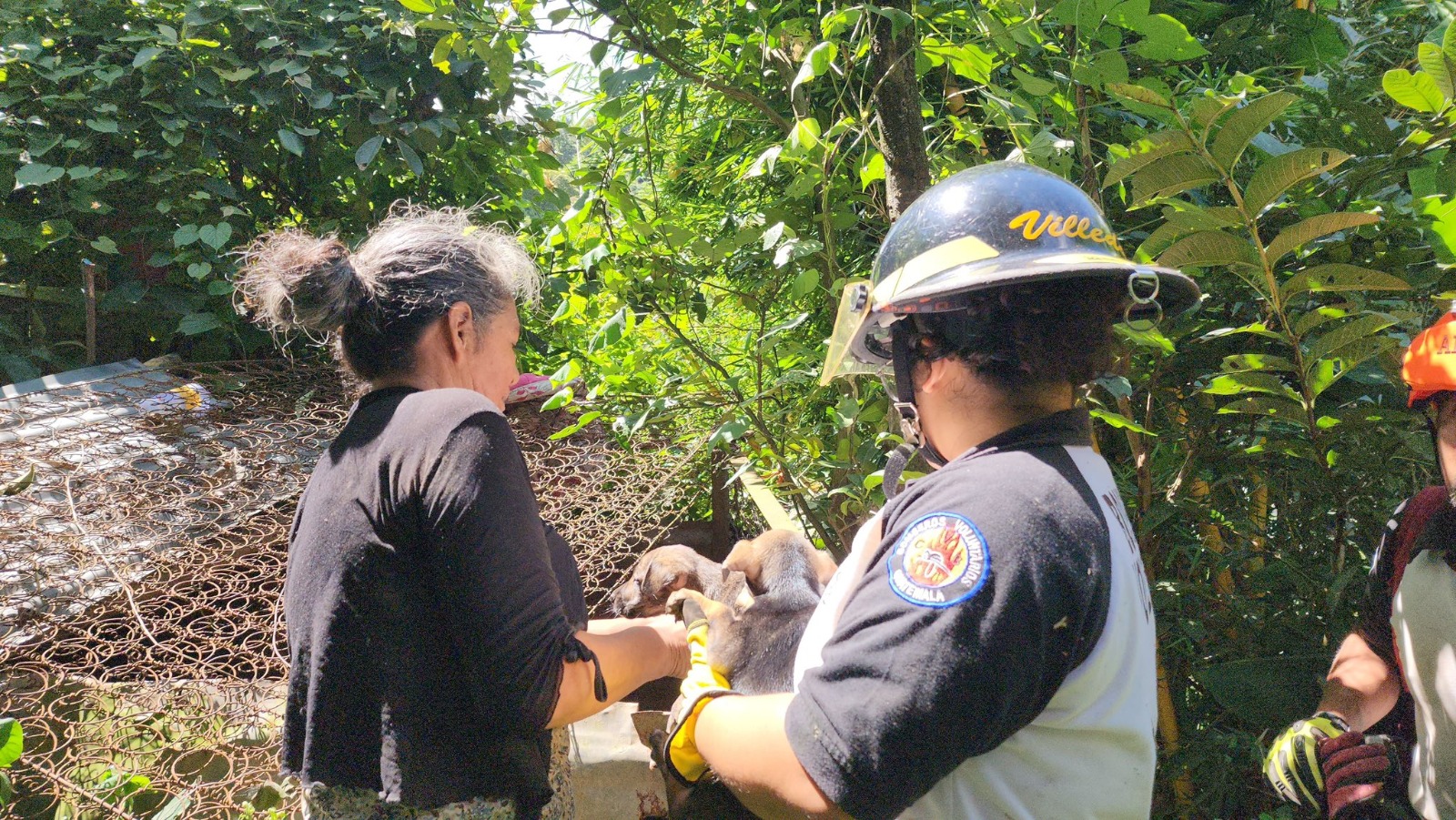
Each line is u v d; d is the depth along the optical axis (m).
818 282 2.46
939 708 0.91
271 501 2.78
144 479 2.79
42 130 4.09
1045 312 1.04
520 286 1.61
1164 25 2.16
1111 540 1.02
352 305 1.40
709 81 2.52
